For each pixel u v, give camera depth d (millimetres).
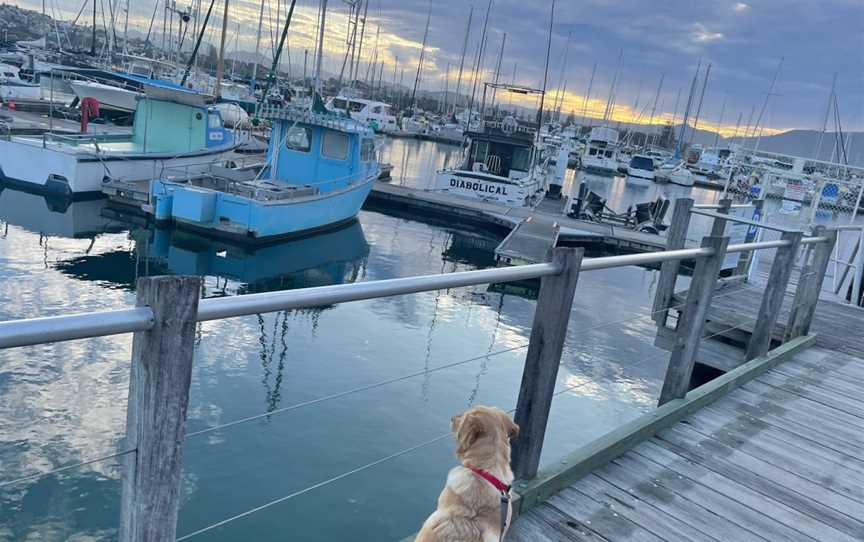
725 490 3891
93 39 45719
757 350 6398
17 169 19156
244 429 7090
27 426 6672
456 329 11703
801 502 3891
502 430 2414
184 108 22031
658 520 3449
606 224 24828
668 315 9430
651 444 4352
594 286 16844
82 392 7520
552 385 3244
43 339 1386
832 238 7203
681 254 4152
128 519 1726
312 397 8086
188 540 5293
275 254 17047
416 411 8062
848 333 8219
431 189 29859
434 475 6727
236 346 9422
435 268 17406
